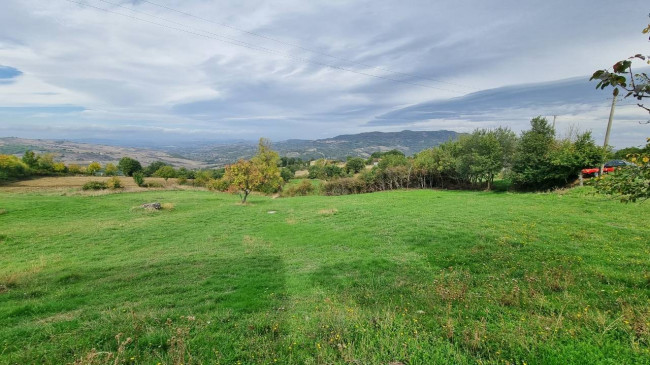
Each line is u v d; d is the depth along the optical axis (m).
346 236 20.22
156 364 5.46
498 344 5.47
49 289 11.58
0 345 6.78
